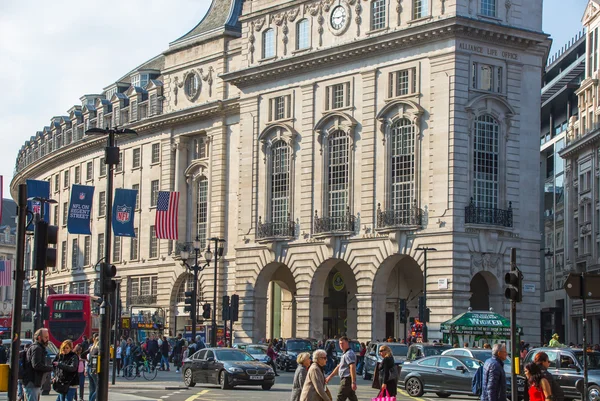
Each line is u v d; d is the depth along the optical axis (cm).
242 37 7906
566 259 10488
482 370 3012
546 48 6850
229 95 8444
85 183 10531
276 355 6600
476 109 6544
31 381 2602
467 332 5650
